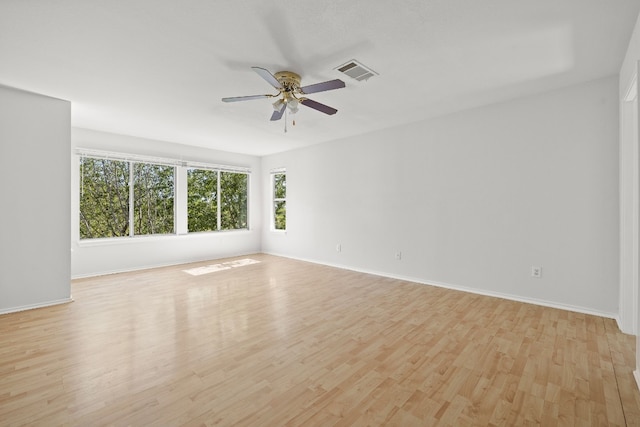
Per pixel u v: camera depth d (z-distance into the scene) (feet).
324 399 5.77
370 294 12.52
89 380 6.36
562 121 10.52
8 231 10.50
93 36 7.17
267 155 22.84
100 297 12.12
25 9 6.13
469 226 12.75
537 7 6.25
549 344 7.97
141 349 7.75
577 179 10.28
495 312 10.34
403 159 14.90
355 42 7.50
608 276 9.80
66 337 8.44
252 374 6.61
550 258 10.84
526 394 5.90
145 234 17.69
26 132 10.78
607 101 9.71
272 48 7.73
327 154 18.53
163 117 13.47
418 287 13.58
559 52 8.11
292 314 10.24
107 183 16.34
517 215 11.52
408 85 10.14
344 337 8.46
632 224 8.62
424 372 6.69
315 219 19.36
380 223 15.96
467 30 7.04
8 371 6.69
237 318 9.88
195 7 6.14
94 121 14.03
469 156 12.68
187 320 9.71
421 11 6.33
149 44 7.53
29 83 9.95
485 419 5.22
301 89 8.54
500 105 11.82
